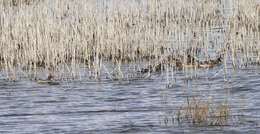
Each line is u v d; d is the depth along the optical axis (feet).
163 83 205.67
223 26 302.04
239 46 253.85
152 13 288.71
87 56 242.78
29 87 207.72
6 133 142.82
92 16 271.49
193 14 315.78
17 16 263.49
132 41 263.08
